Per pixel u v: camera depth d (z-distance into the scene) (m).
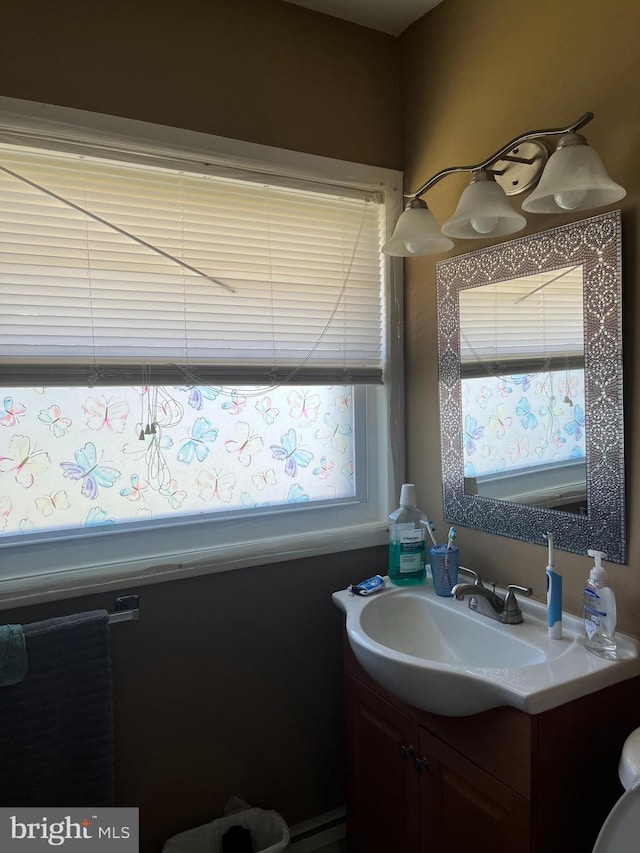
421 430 1.83
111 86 1.42
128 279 1.49
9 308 1.38
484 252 1.54
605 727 1.16
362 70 1.78
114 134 1.42
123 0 1.43
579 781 1.13
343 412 1.87
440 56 1.68
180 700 1.59
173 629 1.57
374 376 1.85
